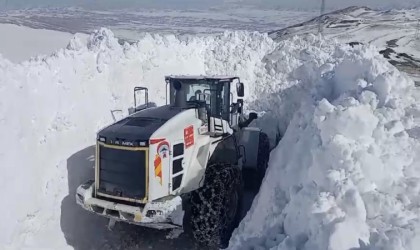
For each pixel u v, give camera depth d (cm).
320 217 405
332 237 381
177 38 1101
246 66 1096
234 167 664
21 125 606
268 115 991
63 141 680
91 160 732
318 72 802
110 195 588
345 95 577
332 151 457
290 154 541
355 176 434
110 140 584
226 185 621
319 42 1154
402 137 476
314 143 498
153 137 564
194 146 634
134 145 564
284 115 955
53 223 635
